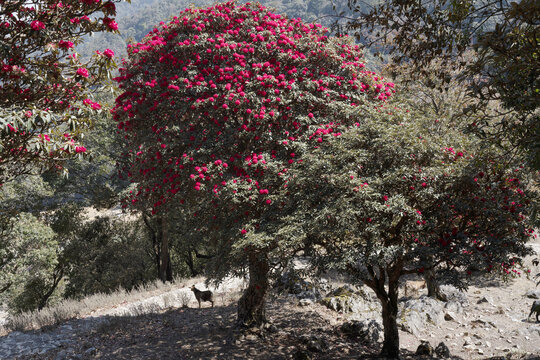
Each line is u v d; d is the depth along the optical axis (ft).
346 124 28.73
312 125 27.43
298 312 37.63
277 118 27.37
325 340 31.53
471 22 14.05
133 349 28.71
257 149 28.04
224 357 27.30
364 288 42.24
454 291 42.96
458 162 23.25
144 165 30.96
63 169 18.85
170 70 29.60
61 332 32.81
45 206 72.23
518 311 40.34
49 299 77.61
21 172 18.97
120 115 30.37
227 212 27.17
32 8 16.17
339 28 18.47
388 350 28.04
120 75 30.96
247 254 25.64
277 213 24.41
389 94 30.86
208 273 27.17
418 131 23.99
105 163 70.08
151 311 37.99
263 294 31.01
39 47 16.75
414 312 37.88
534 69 12.60
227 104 26.86
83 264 75.92
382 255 22.59
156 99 29.58
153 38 30.73
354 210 21.06
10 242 54.85
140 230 78.69
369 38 18.40
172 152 29.50
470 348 32.01
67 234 74.02
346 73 29.78
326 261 23.25
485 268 22.94
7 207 58.90
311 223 20.99
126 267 78.69
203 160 26.03
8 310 73.00
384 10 17.25
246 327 31.09
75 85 17.98
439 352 30.27
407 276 53.67
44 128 16.52
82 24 17.33
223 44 27.68
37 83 16.94
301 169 24.22
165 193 30.48
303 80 27.81
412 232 23.90
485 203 22.27
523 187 23.41
